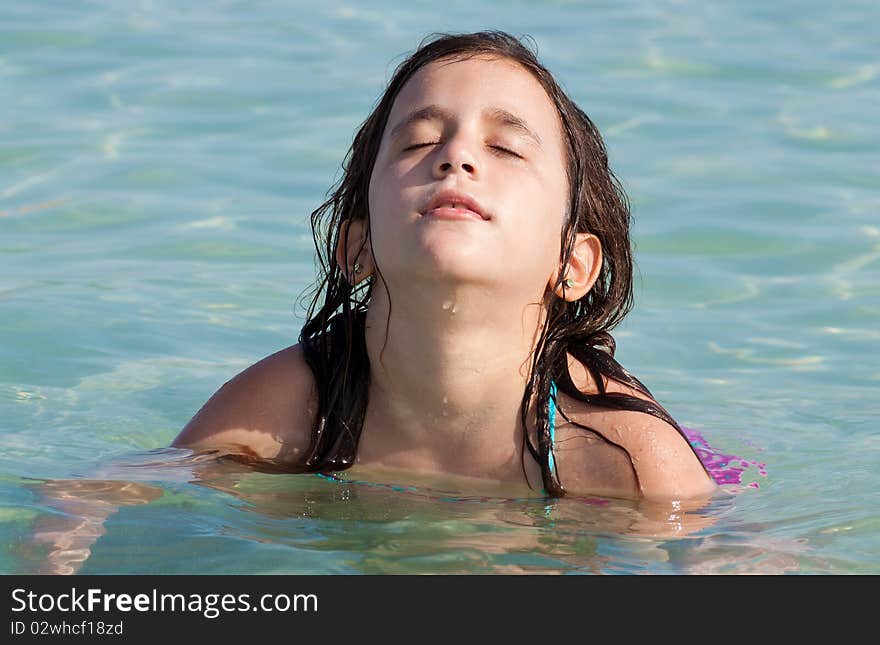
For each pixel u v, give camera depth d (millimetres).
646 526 11219
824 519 11578
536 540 10789
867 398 15859
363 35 31594
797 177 23578
